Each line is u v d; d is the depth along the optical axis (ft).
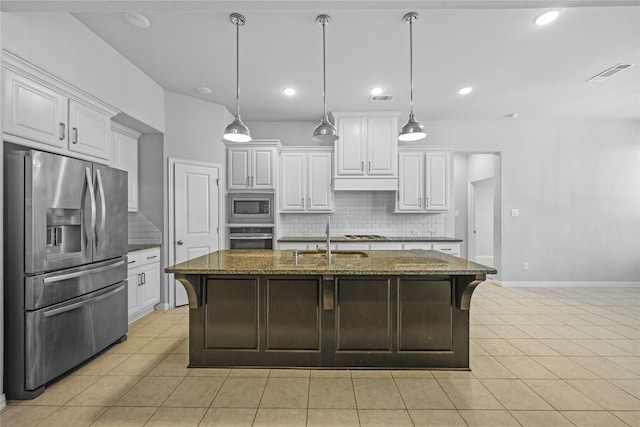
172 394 6.91
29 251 6.60
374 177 15.39
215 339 8.10
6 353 6.61
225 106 14.69
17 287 6.60
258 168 15.14
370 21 8.40
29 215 6.58
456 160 22.53
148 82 11.72
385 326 8.03
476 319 11.85
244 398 6.76
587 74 11.55
